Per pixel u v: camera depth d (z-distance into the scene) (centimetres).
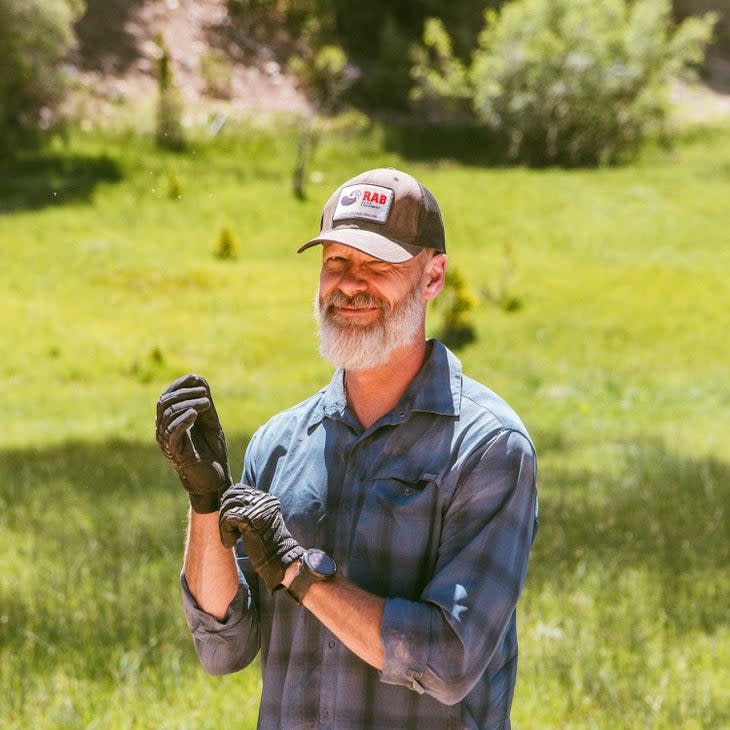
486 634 315
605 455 1825
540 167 6469
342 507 340
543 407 2556
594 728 668
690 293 3912
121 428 2259
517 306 3703
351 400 351
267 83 7125
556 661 778
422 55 7344
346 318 340
